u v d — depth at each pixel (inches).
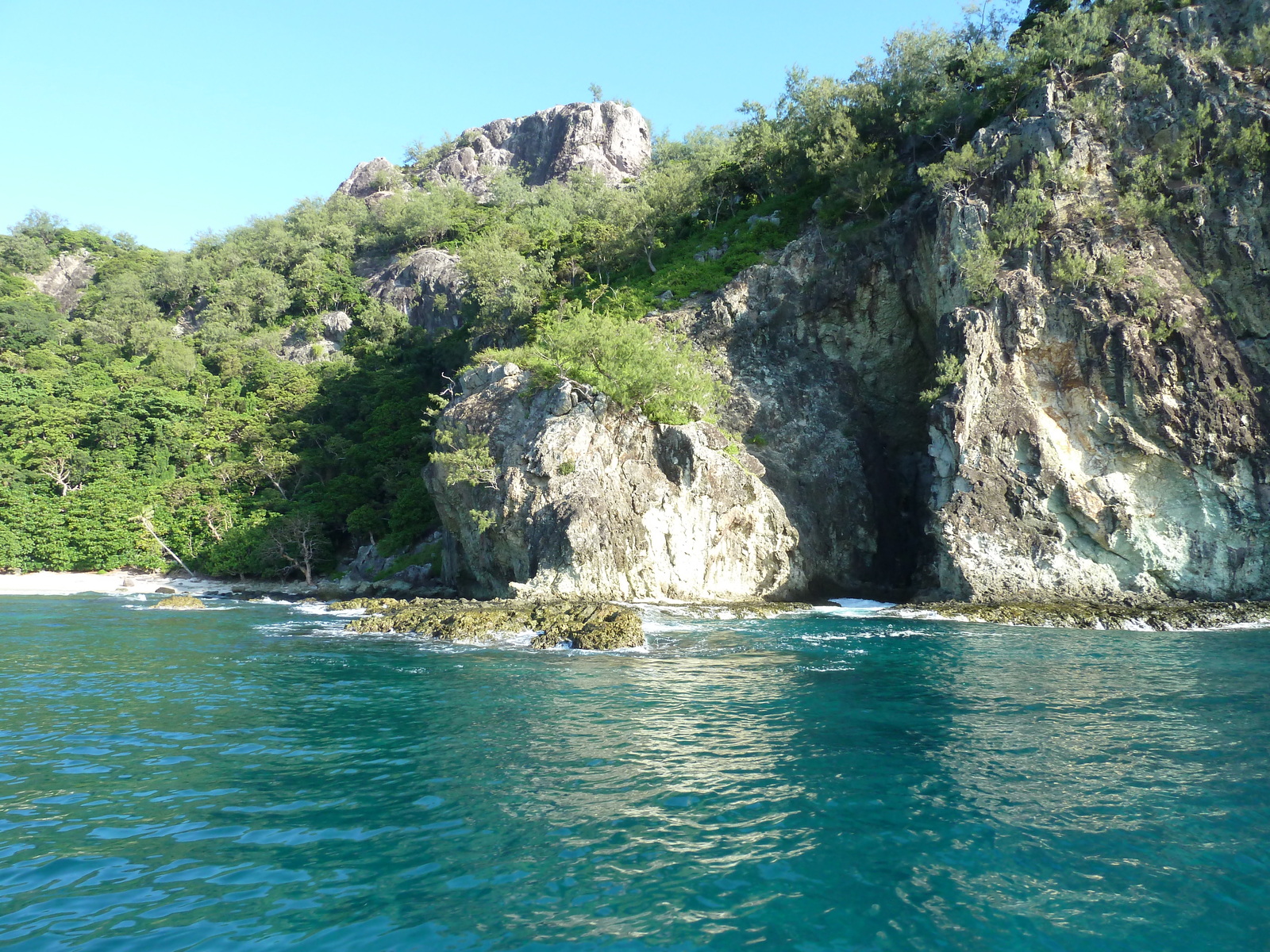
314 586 2492.6
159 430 3213.6
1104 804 462.9
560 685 846.5
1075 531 1578.5
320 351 4274.1
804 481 2048.5
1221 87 1716.3
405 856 392.8
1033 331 1672.0
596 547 1667.1
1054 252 1701.5
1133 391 1562.5
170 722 681.6
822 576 1988.2
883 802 467.2
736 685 834.8
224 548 2603.3
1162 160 1720.0
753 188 2861.7
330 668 967.0
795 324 2234.3
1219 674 877.8
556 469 1760.6
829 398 2169.0
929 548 1994.3
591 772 529.3
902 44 2356.1
